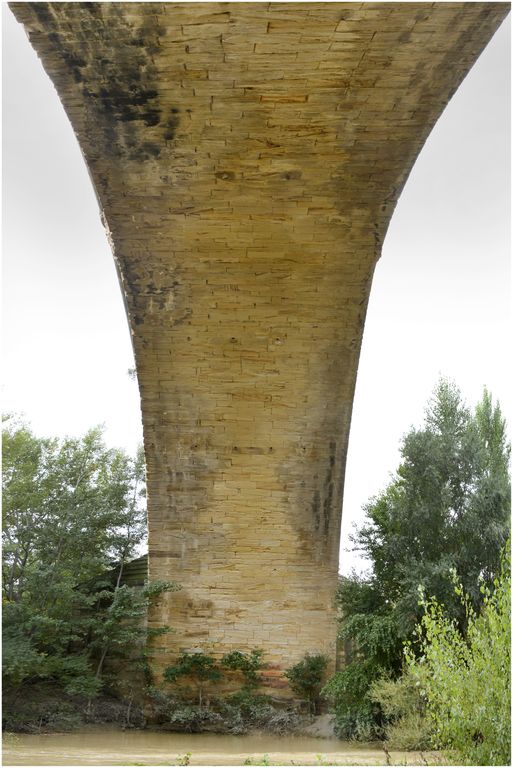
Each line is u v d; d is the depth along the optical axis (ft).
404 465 54.54
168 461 57.98
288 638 61.41
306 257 44.68
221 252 44.42
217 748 49.32
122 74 34.01
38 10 30.94
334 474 58.18
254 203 41.22
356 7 29.99
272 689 61.11
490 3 29.53
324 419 55.16
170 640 62.49
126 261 45.24
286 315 48.44
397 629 48.37
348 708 51.39
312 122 36.32
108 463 72.95
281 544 61.11
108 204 41.68
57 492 68.64
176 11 30.58
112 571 70.38
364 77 33.68
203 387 53.36
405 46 31.94
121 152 38.47
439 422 55.16
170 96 35.14
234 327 49.37
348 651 63.21
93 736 54.13
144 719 60.80
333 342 50.14
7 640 58.49
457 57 32.55
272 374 52.31
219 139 37.45
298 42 31.96
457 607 47.70
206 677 61.11
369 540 54.85
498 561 48.60
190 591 62.18
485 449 54.60
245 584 61.72
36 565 63.93
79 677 59.52
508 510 49.93
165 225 42.78
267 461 57.52
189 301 47.83
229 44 32.17
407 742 41.60
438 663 25.09
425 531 51.67
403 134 36.88
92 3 30.19
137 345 50.96
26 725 55.36
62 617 62.80
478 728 23.49
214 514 60.29
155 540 61.72
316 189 40.32
